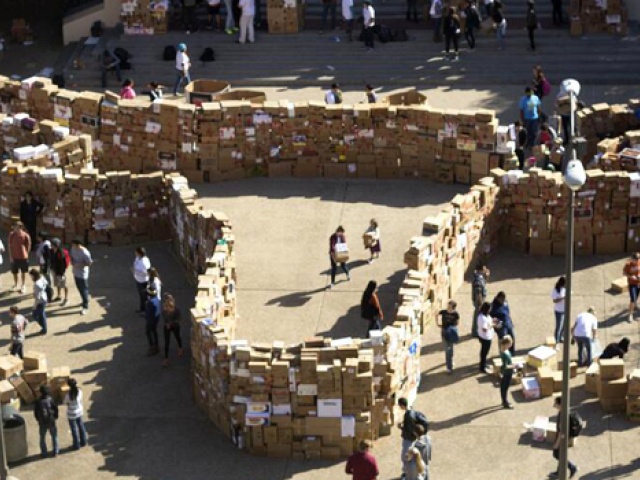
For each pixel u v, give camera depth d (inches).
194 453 1400.1
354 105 1863.9
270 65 2210.9
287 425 1380.4
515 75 2170.3
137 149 1903.3
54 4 2503.7
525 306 1598.2
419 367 1467.8
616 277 1649.9
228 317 1503.4
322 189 1861.5
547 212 1683.1
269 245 1727.4
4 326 1600.6
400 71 2186.3
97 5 2322.8
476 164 1834.4
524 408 1435.8
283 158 1889.8
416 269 1529.3
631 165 1742.1
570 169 1197.1
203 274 1572.3
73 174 1782.7
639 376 1398.9
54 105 1937.7
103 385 1498.5
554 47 2212.1
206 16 2336.4
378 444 1391.5
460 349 1525.6
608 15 2219.5
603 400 1418.6
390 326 1397.6
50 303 1637.6
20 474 1376.7
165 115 1876.2
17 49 2363.4
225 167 1886.1
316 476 1362.0
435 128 1841.8
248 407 1378.0
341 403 1368.1
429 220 1572.3
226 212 1806.1
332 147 1878.7
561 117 1911.9
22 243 1643.7
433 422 1422.2
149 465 1385.3
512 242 1711.4
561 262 1685.5
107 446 1412.4
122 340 1572.3
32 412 1456.7
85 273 1608.0
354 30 2281.0
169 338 1530.5
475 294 1524.4
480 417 1427.2
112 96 1893.5
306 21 2309.3
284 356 1368.1
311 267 1676.9
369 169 1881.2
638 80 2159.2
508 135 1809.8
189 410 1461.6
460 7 2228.1
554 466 1360.7
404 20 2308.1
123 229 1760.6
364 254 1695.4
